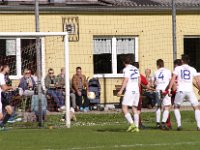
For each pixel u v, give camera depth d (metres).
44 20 74.50
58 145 41.72
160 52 79.06
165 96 51.62
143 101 70.81
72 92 69.94
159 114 53.16
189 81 50.53
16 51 72.25
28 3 74.75
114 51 77.81
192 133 48.66
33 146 41.38
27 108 59.19
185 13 80.06
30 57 71.62
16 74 72.25
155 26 78.81
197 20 80.56
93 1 77.12
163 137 45.91
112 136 46.56
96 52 77.31
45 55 72.81
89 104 72.00
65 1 75.94
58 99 65.12
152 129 52.00
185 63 50.56
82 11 75.88
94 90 72.75
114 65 77.81
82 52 76.19
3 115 53.88
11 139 45.19
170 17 79.25
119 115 64.25
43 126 55.25
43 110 57.88
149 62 78.75
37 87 59.31
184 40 80.38
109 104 76.69
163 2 80.94
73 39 75.62
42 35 54.31
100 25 76.94
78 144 42.16
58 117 61.12
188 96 50.62
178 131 50.28
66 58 54.38
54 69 73.38
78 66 75.81
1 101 52.28
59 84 65.94
